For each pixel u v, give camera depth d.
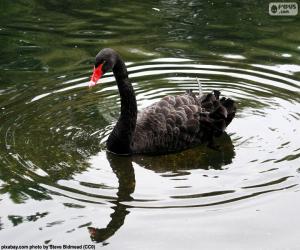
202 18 12.52
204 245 6.38
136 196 7.26
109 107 9.51
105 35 11.80
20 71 10.48
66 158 8.07
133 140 8.34
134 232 6.61
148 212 6.94
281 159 8.03
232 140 8.64
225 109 8.68
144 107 9.46
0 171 7.66
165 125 8.42
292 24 12.18
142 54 11.06
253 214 6.86
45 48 11.29
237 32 11.88
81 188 7.39
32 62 10.78
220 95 9.81
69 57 10.97
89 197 7.21
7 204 7.04
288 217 6.81
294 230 6.61
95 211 6.95
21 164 7.84
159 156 8.36
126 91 8.16
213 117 8.68
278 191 7.27
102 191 7.35
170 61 10.87
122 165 8.06
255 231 6.59
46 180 7.52
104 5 13.34
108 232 6.61
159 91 10.03
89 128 8.88
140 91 10.02
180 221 6.76
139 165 8.07
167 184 7.54
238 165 7.95
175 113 8.55
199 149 8.55
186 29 12.02
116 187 7.46
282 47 11.30
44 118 9.07
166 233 6.57
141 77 10.42
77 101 9.62
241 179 7.59
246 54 11.08
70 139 8.56
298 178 7.53
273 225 6.69
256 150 8.32
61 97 9.70
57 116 9.15
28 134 8.60
